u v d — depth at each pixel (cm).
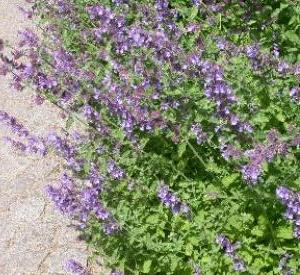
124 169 64
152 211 62
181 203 57
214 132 58
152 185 62
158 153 66
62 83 69
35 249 73
